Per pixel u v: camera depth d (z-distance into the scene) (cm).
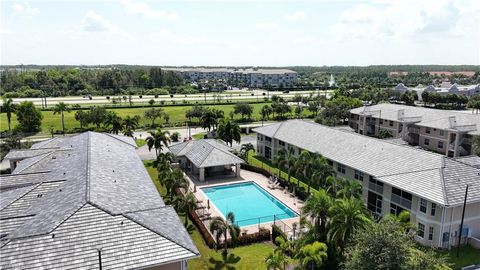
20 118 8919
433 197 3347
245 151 6438
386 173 4066
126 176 3528
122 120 8219
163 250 2236
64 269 2006
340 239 2853
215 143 6278
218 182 5403
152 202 3016
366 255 2303
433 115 7594
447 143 6919
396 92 14462
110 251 2162
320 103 12256
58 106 9656
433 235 3444
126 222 2411
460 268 3103
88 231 2286
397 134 8000
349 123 9462
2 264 1998
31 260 2041
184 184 4462
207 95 17625
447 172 3622
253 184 5403
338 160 4791
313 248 2742
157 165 5703
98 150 4197
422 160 4019
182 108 12738
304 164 4725
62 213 2475
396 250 2241
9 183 3478
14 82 17512
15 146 6312
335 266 2947
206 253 3325
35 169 3909
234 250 3419
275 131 6450
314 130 5922
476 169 3766
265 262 2953
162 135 6384
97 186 2944
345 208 2878
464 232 3491
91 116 9294
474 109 12156
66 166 3766
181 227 2597
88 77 19312
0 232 2498
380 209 4134
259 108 13212
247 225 4003
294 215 4281
